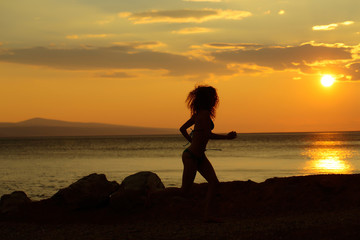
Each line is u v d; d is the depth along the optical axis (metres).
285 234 7.60
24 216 10.29
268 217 9.33
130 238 7.69
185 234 7.84
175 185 32.62
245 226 8.34
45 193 30.95
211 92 8.84
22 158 79.56
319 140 193.00
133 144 169.38
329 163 55.56
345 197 10.58
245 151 94.31
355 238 7.24
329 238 7.31
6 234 8.38
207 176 8.87
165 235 7.84
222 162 58.72
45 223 9.67
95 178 11.21
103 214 10.20
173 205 10.31
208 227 8.44
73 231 8.53
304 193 10.87
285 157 69.62
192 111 8.95
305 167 49.53
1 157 84.38
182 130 8.91
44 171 49.88
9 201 11.15
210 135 8.75
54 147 146.25
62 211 10.52
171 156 78.56
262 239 7.36
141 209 10.32
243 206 10.33
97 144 177.88
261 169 47.03
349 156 70.38
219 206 10.41
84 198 10.60
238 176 39.44
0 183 37.84
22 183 37.78
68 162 65.75
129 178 11.23
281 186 11.29
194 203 10.57
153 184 11.10
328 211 9.66
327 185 11.41
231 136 8.76
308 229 7.80
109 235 8.02
